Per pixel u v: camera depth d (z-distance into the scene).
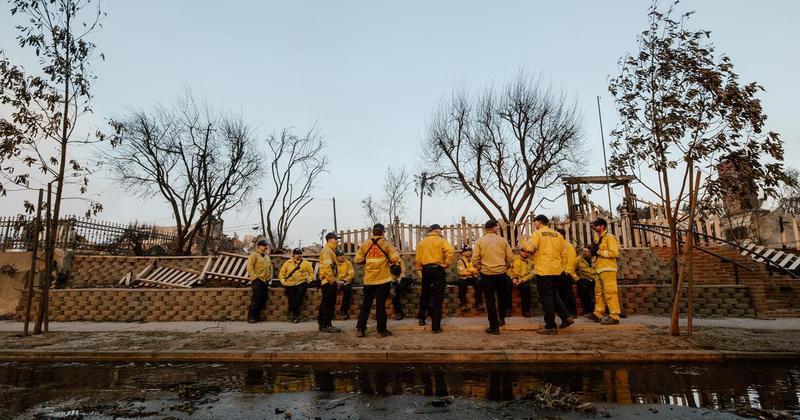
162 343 7.50
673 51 7.26
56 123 9.02
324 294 8.57
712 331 7.49
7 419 3.86
